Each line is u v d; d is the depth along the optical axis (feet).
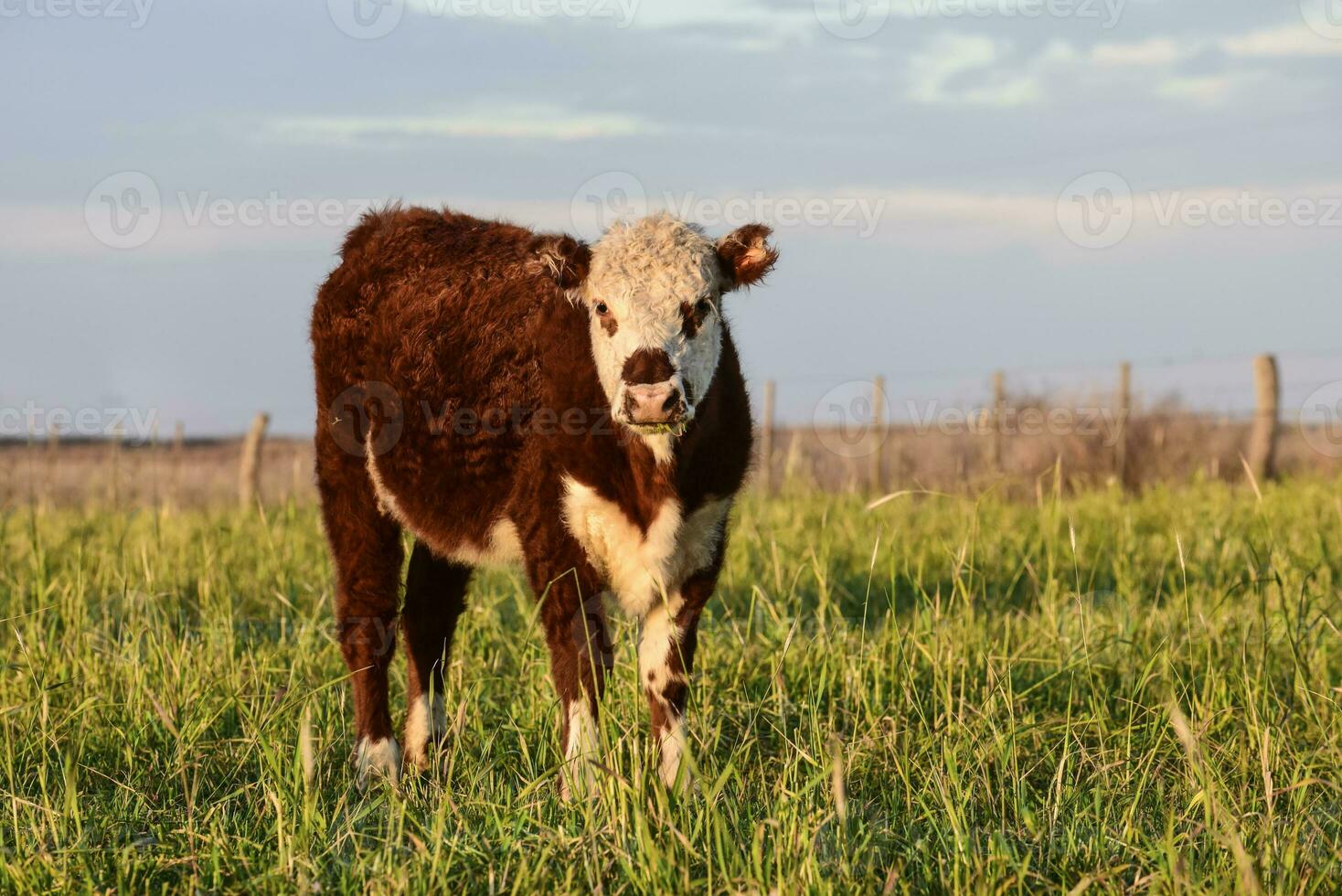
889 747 20.67
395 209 26.91
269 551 38.58
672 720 21.65
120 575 32.07
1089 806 18.60
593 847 15.97
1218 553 37.88
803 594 34.65
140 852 17.15
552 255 21.91
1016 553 36.76
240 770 21.30
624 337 21.22
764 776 20.81
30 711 22.85
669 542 21.71
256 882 15.87
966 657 25.13
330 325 25.77
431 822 18.22
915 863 16.62
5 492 66.64
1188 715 23.22
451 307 24.06
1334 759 20.21
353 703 25.32
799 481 56.90
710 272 22.11
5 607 31.32
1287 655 26.55
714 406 22.11
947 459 70.18
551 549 22.00
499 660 27.86
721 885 15.69
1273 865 16.28
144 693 23.31
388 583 25.38
